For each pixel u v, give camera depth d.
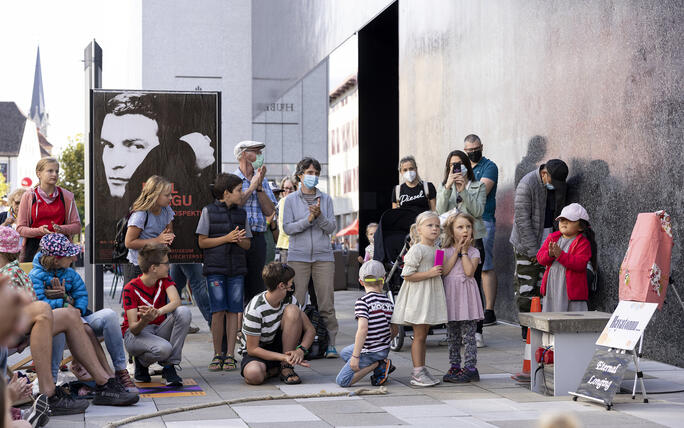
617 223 7.71
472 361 6.36
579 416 4.95
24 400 4.91
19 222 8.16
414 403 5.49
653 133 7.14
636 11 7.39
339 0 17.75
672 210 6.87
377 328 6.16
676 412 5.04
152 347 6.07
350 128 17.16
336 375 6.78
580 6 8.41
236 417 5.04
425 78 13.16
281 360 6.35
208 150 8.43
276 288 6.34
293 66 22.20
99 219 8.34
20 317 1.58
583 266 6.57
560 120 8.89
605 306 7.89
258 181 7.69
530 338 5.94
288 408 5.34
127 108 8.37
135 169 8.37
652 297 5.45
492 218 9.70
